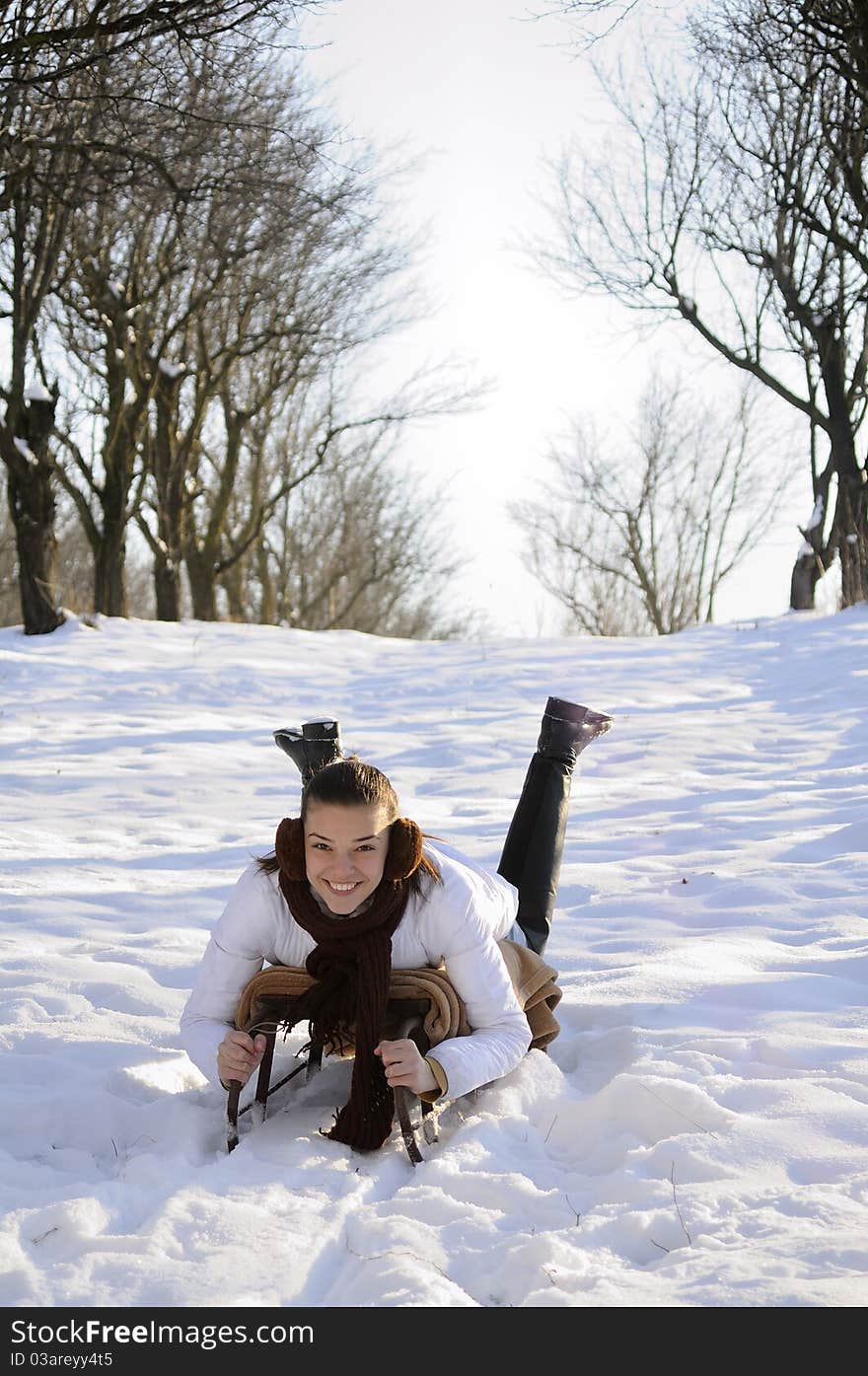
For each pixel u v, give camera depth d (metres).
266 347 24.11
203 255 19.86
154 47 12.41
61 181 13.31
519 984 3.48
